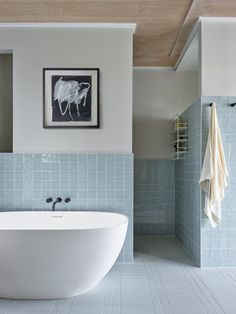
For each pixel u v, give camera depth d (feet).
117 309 7.91
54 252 8.15
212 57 11.42
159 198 16.10
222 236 10.98
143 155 16.21
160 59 15.30
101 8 10.63
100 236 8.39
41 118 11.84
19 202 11.71
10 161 11.75
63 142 11.84
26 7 10.57
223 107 11.13
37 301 8.45
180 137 14.49
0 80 13.29
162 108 16.22
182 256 12.42
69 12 10.94
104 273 9.07
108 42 11.91
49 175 11.75
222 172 10.71
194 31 12.11
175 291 9.00
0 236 8.10
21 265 8.21
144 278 10.02
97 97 11.84
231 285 9.43
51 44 11.85
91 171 11.76
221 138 11.03
